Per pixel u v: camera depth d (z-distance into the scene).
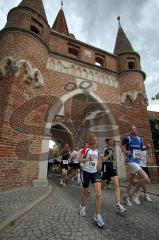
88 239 2.79
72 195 6.10
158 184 10.11
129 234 3.03
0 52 8.75
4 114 7.10
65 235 2.90
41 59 9.57
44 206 4.51
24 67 8.42
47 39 10.88
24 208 4.06
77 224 3.37
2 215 3.54
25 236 2.82
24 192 6.12
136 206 4.81
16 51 8.44
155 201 5.43
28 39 9.09
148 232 3.13
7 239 2.70
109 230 3.16
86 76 11.52
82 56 12.20
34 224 3.30
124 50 13.84
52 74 10.27
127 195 5.03
